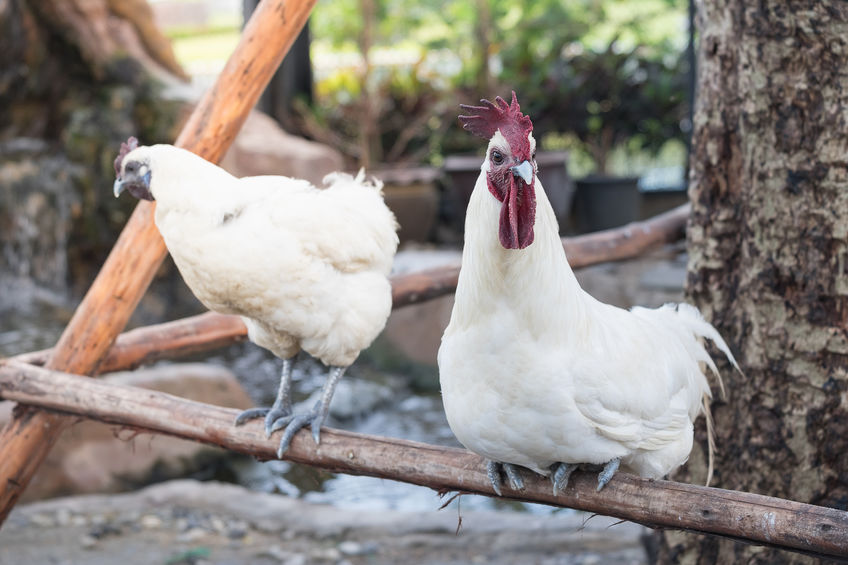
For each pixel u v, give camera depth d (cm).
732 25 291
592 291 770
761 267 286
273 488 562
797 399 282
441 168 1073
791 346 281
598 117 1076
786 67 274
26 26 918
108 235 927
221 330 348
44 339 796
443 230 1056
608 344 202
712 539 309
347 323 272
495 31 1116
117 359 329
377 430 645
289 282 262
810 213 275
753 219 287
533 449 201
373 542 441
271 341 284
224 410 274
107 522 462
